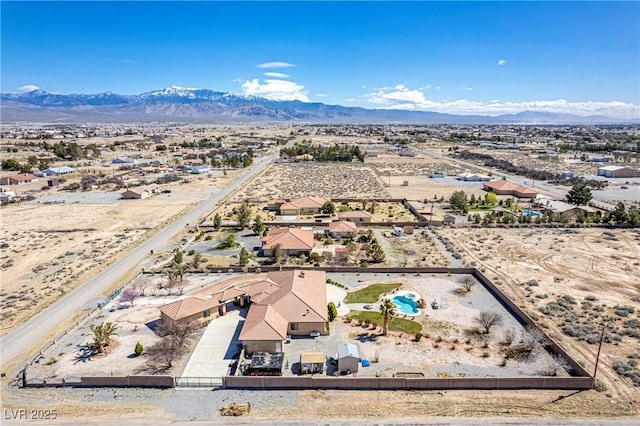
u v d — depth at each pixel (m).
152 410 37.97
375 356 45.50
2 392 40.59
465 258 75.06
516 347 47.09
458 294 60.62
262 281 59.84
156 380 41.22
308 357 43.44
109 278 67.25
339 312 55.62
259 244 83.75
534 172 164.12
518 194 124.19
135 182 153.00
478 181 154.62
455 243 83.81
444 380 40.19
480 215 105.00
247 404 38.47
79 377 42.25
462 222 99.12
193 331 50.72
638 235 87.75
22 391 40.72
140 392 40.47
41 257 77.44
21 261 75.44
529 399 38.69
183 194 134.75
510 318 53.59
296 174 176.50
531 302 57.84
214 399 39.38
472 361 44.62
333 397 39.41
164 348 45.25
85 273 69.19
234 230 94.00
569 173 160.62
